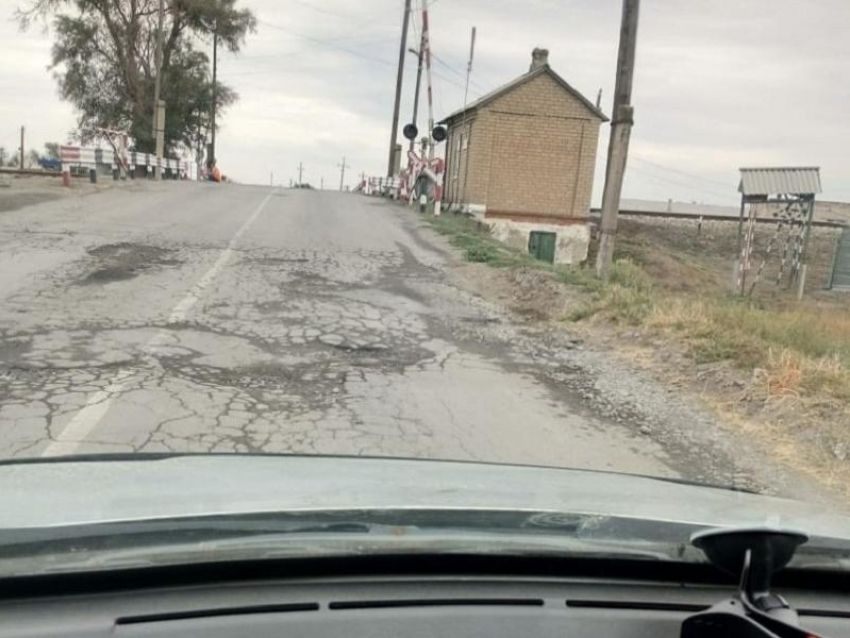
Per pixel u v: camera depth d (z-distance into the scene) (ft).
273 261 39.42
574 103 85.30
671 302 34.01
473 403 20.43
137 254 37.68
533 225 86.17
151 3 132.46
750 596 5.37
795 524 7.10
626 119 39.17
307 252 43.32
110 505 5.99
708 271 108.88
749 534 5.46
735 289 92.58
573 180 86.33
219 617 4.91
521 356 26.40
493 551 5.62
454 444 17.02
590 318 32.32
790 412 20.65
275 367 21.98
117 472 7.46
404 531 5.80
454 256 46.91
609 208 40.16
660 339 28.32
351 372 22.22
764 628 5.05
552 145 85.56
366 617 5.14
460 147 93.30
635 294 35.04
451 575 5.63
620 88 39.14
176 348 22.72
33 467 7.69
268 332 25.81
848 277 102.27
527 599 5.58
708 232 134.82
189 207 62.18
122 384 18.92
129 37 134.51
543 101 84.94
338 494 6.80
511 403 20.79
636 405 21.70
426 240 53.72
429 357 24.91
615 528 6.41
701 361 25.40
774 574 5.84
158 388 18.92
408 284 37.29
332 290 33.96
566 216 86.69
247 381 20.40
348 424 17.71
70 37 134.72
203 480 7.19
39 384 18.44
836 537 6.86
